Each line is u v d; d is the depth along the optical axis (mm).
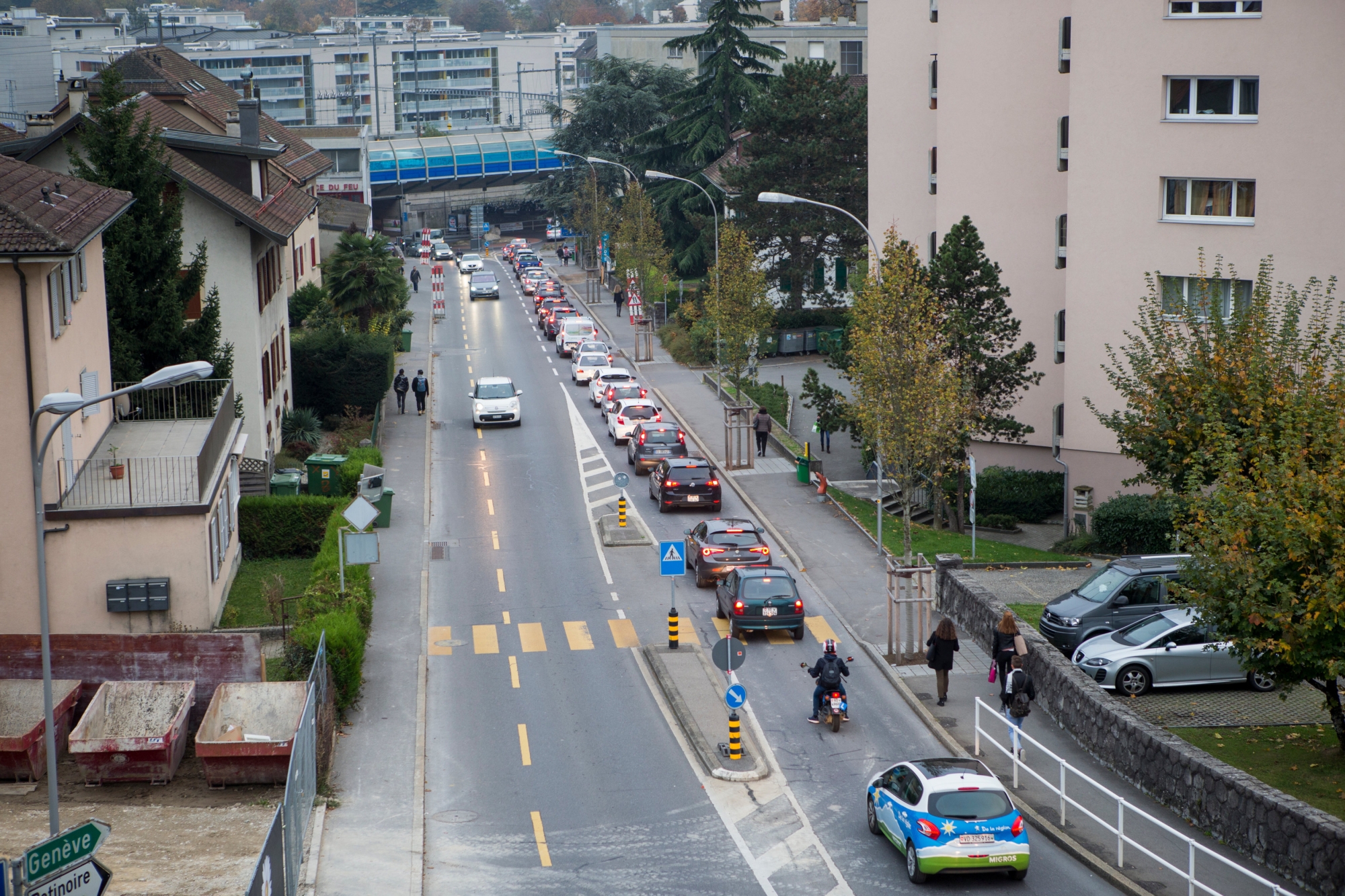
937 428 31078
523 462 47062
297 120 192875
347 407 51156
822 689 25125
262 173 45000
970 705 25938
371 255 59875
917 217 50812
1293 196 34781
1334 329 34531
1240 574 20484
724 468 46062
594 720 25719
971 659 28516
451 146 133000
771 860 19797
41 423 26234
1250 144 35188
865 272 53062
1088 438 38938
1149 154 36719
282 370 48219
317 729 22125
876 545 37062
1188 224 36406
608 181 108938
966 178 42562
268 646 28297
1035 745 21531
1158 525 35750
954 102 42469
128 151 34719
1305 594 20125
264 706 23781
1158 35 36062
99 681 24562
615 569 35219
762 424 47188
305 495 39656
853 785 22609
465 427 52781
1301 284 35031
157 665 24562
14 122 118562
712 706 26062
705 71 86312
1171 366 29312
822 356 67125
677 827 21078
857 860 19766
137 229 34938
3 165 28906
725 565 32875
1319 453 22797
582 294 93750
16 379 25953
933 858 18422
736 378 50594
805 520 39562
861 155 69625
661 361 67125
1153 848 19625
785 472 45562
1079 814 21047
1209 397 27688
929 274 38438
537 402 57812
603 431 52156
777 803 21938
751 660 28797
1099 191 37688
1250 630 20516
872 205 52625
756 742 24438
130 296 34562
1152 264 37156
